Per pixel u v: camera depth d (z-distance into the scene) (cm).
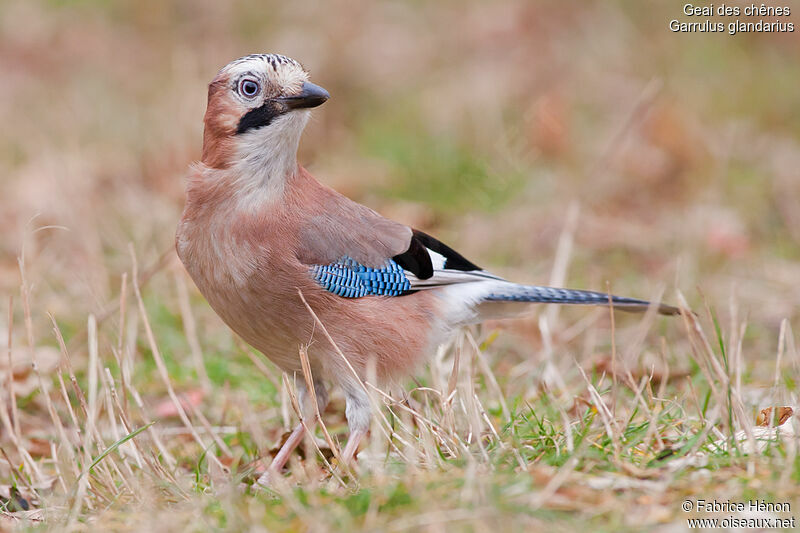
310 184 864
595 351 1123
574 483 668
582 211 1468
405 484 662
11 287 1248
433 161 1593
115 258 1335
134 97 1891
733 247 1377
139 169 1609
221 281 830
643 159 1582
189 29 2095
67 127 1753
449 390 839
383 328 851
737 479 666
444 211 1502
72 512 703
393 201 1534
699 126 1681
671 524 612
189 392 1029
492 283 927
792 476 662
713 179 1552
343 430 943
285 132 827
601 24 1997
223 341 1133
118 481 792
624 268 1341
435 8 2166
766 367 1037
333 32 1998
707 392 863
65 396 832
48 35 2159
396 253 867
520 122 1636
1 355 1058
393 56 2000
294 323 835
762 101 1789
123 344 936
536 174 1555
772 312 1205
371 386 799
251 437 923
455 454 749
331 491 698
